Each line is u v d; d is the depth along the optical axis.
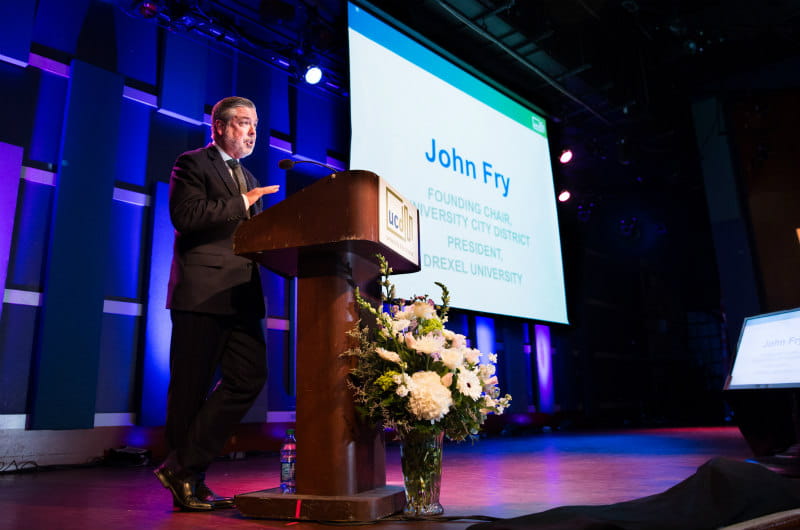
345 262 1.82
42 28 4.49
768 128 7.94
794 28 7.29
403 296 4.89
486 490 2.39
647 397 11.05
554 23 6.89
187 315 1.92
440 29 6.82
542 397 8.55
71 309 4.16
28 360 4.05
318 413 1.73
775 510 1.50
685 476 2.75
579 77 7.62
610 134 9.05
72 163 4.34
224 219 1.89
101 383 4.33
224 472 3.48
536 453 4.33
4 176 4.04
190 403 1.91
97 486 2.82
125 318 4.55
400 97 5.42
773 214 7.76
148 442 4.44
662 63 7.91
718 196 8.19
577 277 9.93
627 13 6.78
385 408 1.69
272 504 1.69
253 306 2.02
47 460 3.95
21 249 4.16
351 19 5.15
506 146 6.57
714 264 12.26
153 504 2.11
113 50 4.81
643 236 11.26
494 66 7.54
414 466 1.71
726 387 2.72
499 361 7.98
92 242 4.34
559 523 1.41
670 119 8.73
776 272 7.64
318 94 6.20
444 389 1.68
